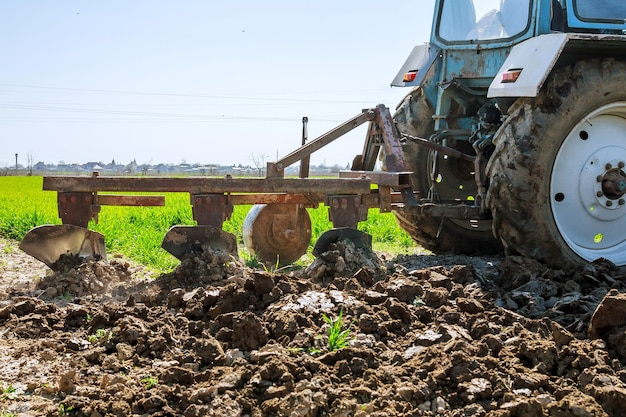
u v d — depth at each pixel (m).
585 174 5.78
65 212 5.38
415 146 7.14
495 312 4.04
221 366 3.33
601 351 3.38
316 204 5.97
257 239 6.26
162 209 14.34
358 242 5.36
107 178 5.33
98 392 3.04
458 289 4.45
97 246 5.47
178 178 5.36
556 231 5.58
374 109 6.14
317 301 4.02
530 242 5.56
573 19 5.87
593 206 5.85
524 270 5.09
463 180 7.26
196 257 5.12
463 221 7.14
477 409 2.84
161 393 3.00
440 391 2.99
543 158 5.43
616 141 5.90
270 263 6.30
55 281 5.11
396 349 3.51
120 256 7.69
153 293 4.67
